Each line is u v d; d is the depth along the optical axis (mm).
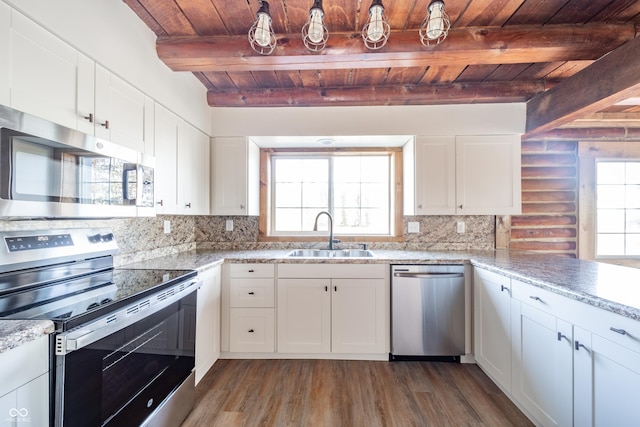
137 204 1584
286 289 2352
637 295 1198
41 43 1141
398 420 1682
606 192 3104
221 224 2980
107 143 1383
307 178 3174
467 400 1860
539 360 1530
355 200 3176
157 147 1908
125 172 1507
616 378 1103
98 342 1045
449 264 2314
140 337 1294
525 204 3041
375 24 1328
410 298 2307
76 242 1570
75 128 1294
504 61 1851
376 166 3172
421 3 1529
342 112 2668
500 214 2635
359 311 2344
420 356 2354
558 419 1393
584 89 1977
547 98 2334
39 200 1084
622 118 2834
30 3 1085
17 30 1054
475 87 2459
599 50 1746
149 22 1724
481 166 2613
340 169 3178
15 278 1270
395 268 2316
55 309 1045
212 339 2209
